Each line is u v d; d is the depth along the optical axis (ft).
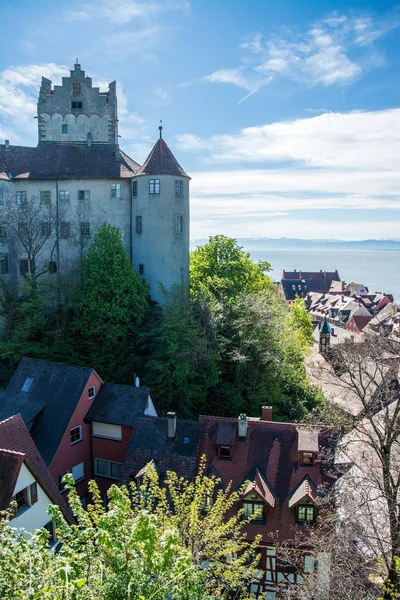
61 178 156.35
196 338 122.93
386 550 66.90
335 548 63.82
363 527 67.56
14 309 137.69
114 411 103.40
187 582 34.68
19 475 61.57
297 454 85.56
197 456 87.76
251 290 178.19
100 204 159.02
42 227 149.89
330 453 83.82
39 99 174.29
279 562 78.23
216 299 152.35
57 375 107.24
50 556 33.50
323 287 527.40
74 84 175.73
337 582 62.44
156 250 154.20
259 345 134.92
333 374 82.17
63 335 135.44
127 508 38.06
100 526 36.06
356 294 449.89
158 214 153.28
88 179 157.89
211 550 56.49
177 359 120.26
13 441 70.95
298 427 88.02
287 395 145.38
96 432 104.99
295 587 75.77
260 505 79.77
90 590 31.22
